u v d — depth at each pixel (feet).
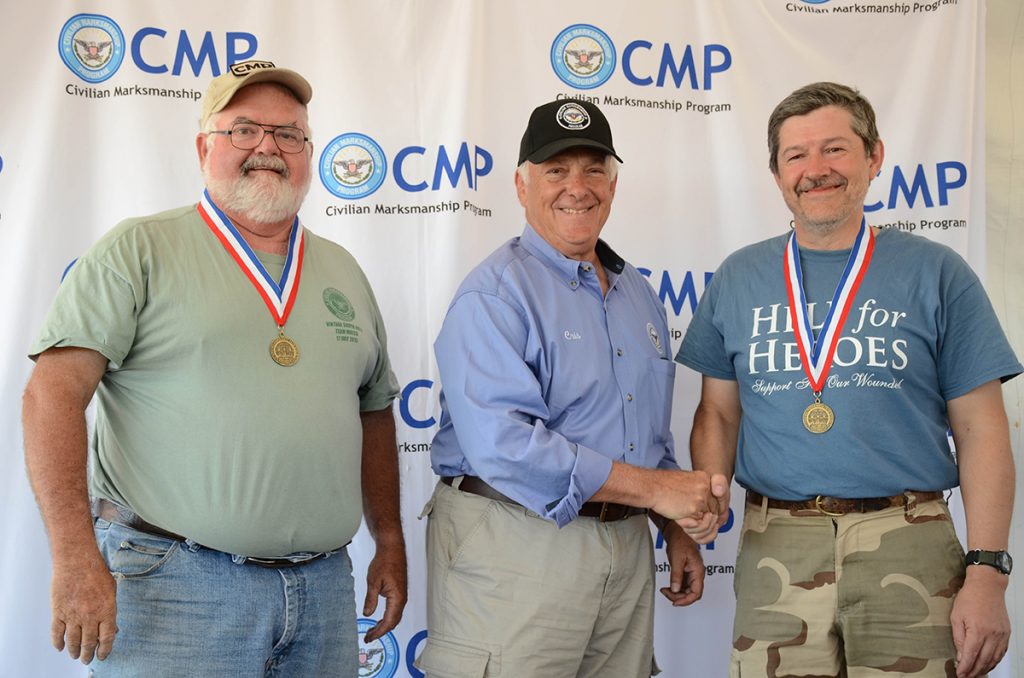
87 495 5.83
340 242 9.11
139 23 8.87
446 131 9.10
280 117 6.82
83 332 5.92
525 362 7.02
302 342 6.55
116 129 8.84
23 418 5.89
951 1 9.34
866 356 6.77
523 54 9.35
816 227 7.03
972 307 6.83
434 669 6.98
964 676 6.38
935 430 6.82
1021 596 9.16
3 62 8.70
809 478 6.78
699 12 9.51
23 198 8.63
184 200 8.91
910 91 9.40
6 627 8.44
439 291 9.09
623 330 7.41
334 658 6.66
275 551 6.23
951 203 9.32
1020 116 9.35
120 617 5.87
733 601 9.45
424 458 9.14
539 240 7.52
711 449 7.57
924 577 6.52
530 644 6.74
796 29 9.48
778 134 7.21
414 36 9.12
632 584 7.18
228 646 6.09
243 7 9.04
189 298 6.28
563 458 6.62
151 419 6.15
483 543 6.95
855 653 6.59
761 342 7.13
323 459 6.42
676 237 9.50
